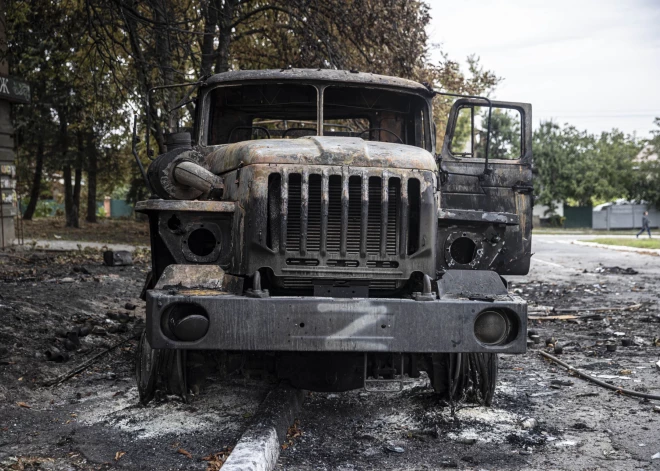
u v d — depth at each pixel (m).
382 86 6.29
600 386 6.27
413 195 4.82
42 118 29.06
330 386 4.95
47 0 12.09
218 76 6.31
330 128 6.35
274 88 6.33
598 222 55.31
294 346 4.35
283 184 4.63
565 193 56.06
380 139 6.44
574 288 13.98
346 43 13.04
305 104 6.36
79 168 31.30
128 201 36.84
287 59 13.55
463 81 18.30
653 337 8.70
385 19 12.23
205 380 5.99
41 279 11.91
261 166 4.68
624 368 7.02
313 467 4.26
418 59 13.22
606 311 10.86
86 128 27.81
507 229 6.23
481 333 4.50
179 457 4.40
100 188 45.25
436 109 15.65
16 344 6.96
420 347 4.41
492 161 6.27
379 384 4.95
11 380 5.98
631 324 9.74
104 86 12.47
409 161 4.78
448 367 5.29
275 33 14.61
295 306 4.35
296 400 5.34
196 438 4.76
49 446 4.58
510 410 5.46
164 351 5.16
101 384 6.14
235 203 4.85
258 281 4.52
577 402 5.73
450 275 4.81
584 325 9.71
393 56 12.47
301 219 4.61
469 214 4.97
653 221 55.03
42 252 17.27
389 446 4.64
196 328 4.34
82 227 32.91
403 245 4.70
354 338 4.37
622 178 55.78
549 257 22.83
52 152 31.70
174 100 11.40
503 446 4.66
